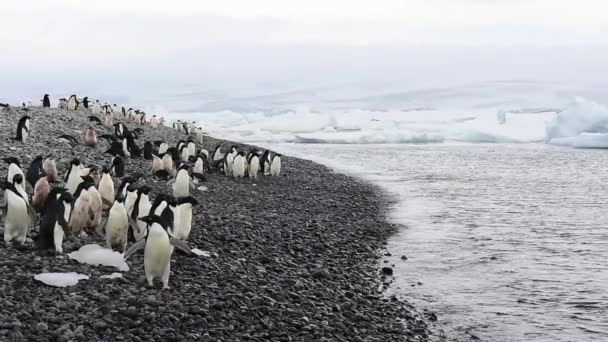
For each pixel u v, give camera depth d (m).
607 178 32.41
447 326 10.52
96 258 10.52
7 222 10.77
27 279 9.27
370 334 9.78
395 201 24.33
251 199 21.75
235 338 8.49
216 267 11.77
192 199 12.43
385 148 55.59
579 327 10.60
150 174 21.94
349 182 29.56
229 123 86.00
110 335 7.87
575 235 18.11
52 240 10.60
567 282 13.23
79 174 14.71
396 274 13.66
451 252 15.84
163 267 9.78
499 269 14.22
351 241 16.58
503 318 10.98
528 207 23.22
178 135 42.59
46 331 7.61
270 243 15.04
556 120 61.44
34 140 24.31
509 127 70.56
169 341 8.01
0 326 7.50
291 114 90.38
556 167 38.03
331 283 12.34
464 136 64.81
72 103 43.59
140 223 11.82
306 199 23.09
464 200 24.86
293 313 9.91
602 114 59.12
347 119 83.25
